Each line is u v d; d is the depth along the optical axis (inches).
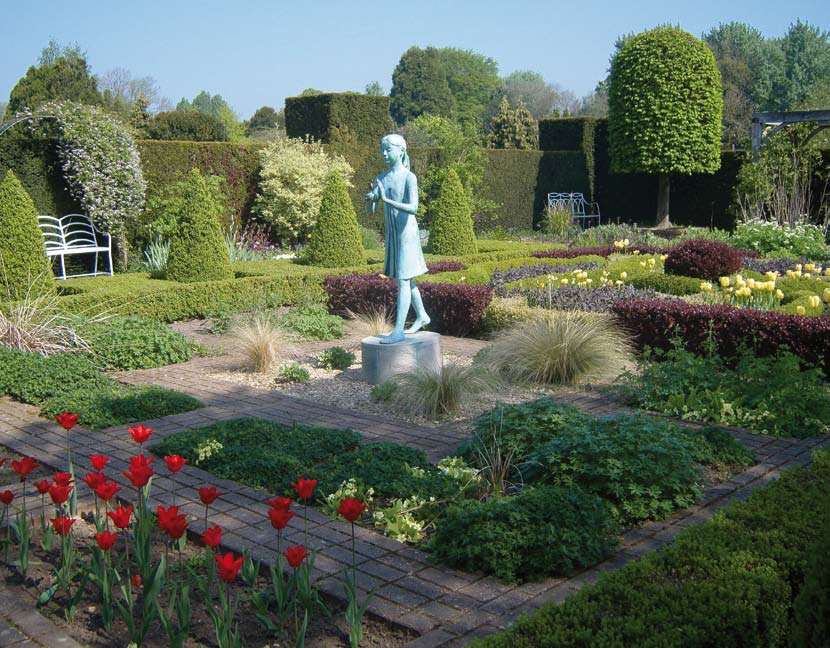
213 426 217.0
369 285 421.4
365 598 121.8
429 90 2154.3
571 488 155.6
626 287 411.2
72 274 560.1
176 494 169.8
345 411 247.4
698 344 308.8
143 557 123.9
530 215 957.2
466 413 242.1
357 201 777.6
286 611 111.4
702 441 188.9
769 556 112.2
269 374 301.1
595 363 277.0
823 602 76.2
